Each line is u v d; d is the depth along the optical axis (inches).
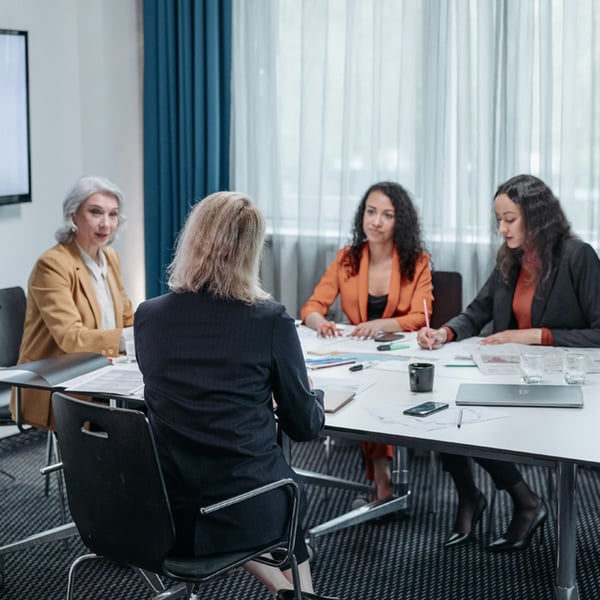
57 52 174.6
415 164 166.4
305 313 147.3
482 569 116.6
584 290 126.3
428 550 122.5
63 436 80.2
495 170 160.4
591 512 135.3
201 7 174.2
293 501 81.0
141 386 103.9
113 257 138.2
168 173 182.4
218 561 78.5
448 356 121.3
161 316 81.5
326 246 174.9
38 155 171.8
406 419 93.1
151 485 75.0
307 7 169.3
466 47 158.6
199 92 176.7
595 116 152.6
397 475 131.6
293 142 175.8
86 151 181.6
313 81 171.2
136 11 183.8
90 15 177.2
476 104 159.8
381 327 138.7
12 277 168.7
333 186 173.2
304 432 85.0
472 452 85.4
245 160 180.2
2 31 158.6
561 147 155.0
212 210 81.1
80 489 80.3
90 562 119.6
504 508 136.6
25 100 165.2
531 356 106.4
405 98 164.9
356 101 169.0
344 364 117.3
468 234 163.5
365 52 167.8
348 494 143.8
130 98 185.0
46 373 107.5
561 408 96.5
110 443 75.9
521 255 131.6
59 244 129.3
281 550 84.4
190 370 79.7
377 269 147.7
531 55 155.6
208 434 79.0
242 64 177.0
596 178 154.2
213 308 80.4
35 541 115.4
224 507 77.1
